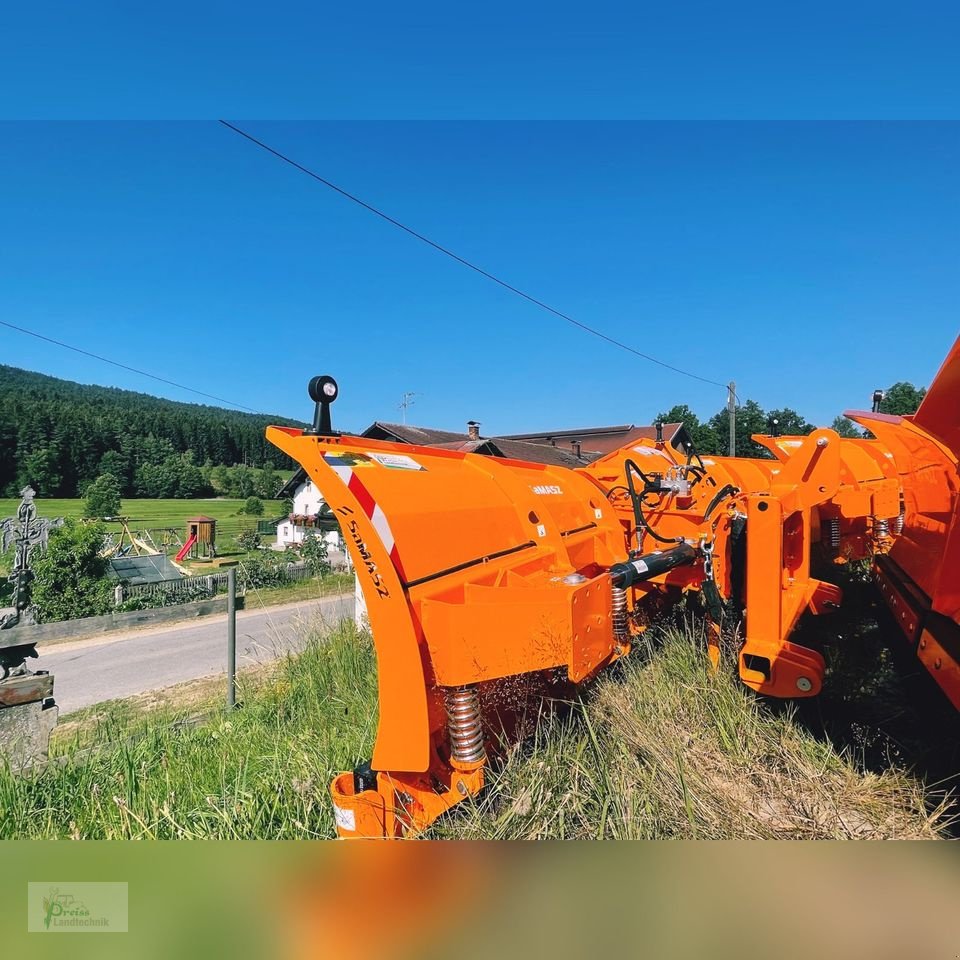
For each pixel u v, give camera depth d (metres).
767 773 3.17
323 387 2.53
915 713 3.92
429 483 2.75
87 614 13.04
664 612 4.94
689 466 4.89
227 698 5.60
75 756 3.89
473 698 2.38
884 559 5.10
